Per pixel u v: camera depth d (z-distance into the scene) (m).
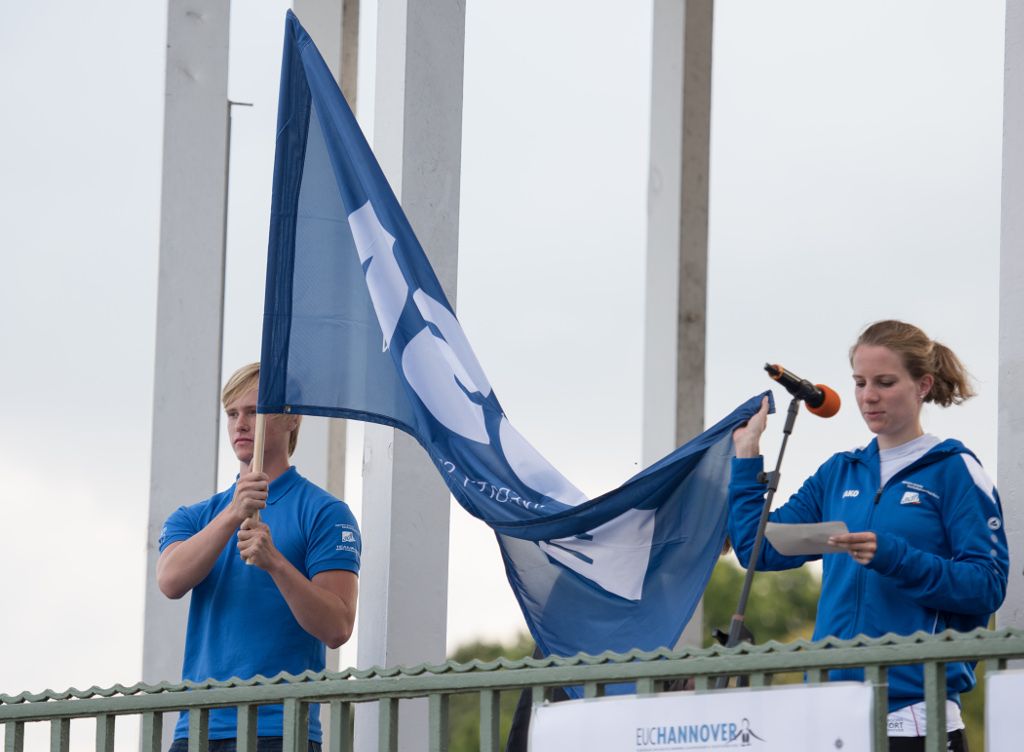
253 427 15.48
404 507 16.77
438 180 17.48
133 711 14.14
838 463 13.30
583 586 13.85
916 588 11.84
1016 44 14.62
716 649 10.95
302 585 14.29
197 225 20.50
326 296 15.60
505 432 15.20
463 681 12.06
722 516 13.42
